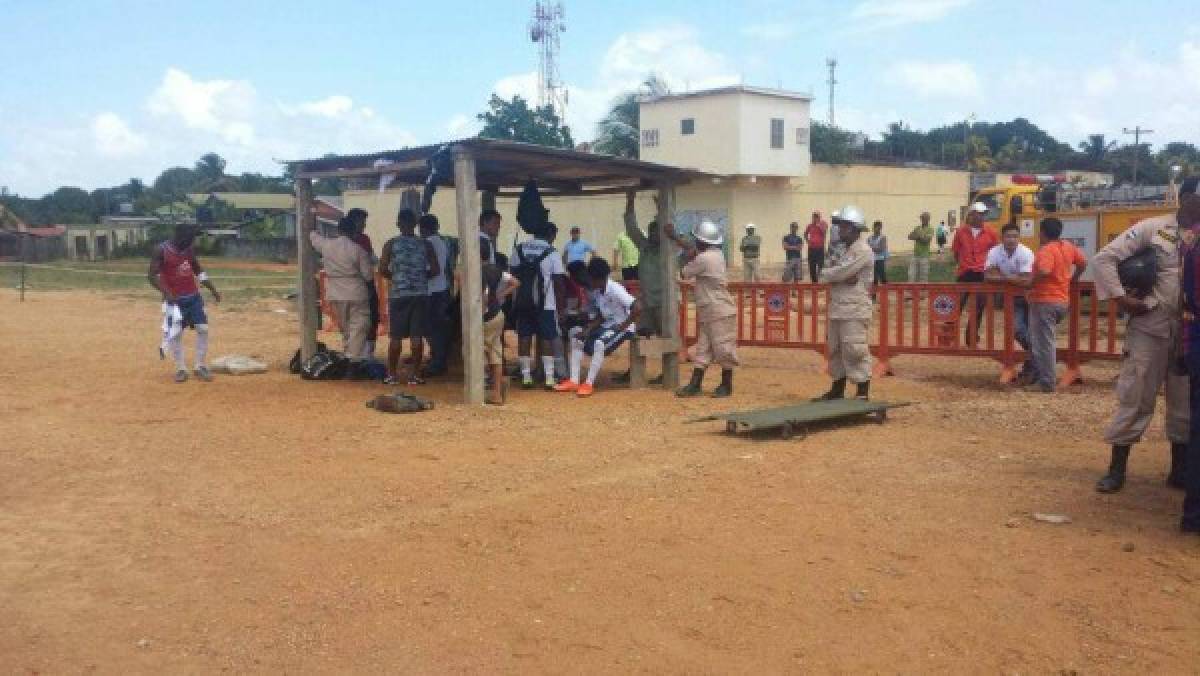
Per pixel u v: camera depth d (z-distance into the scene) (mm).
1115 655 4387
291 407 10305
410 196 13820
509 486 7121
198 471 7629
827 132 45344
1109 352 11781
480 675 4277
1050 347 11398
